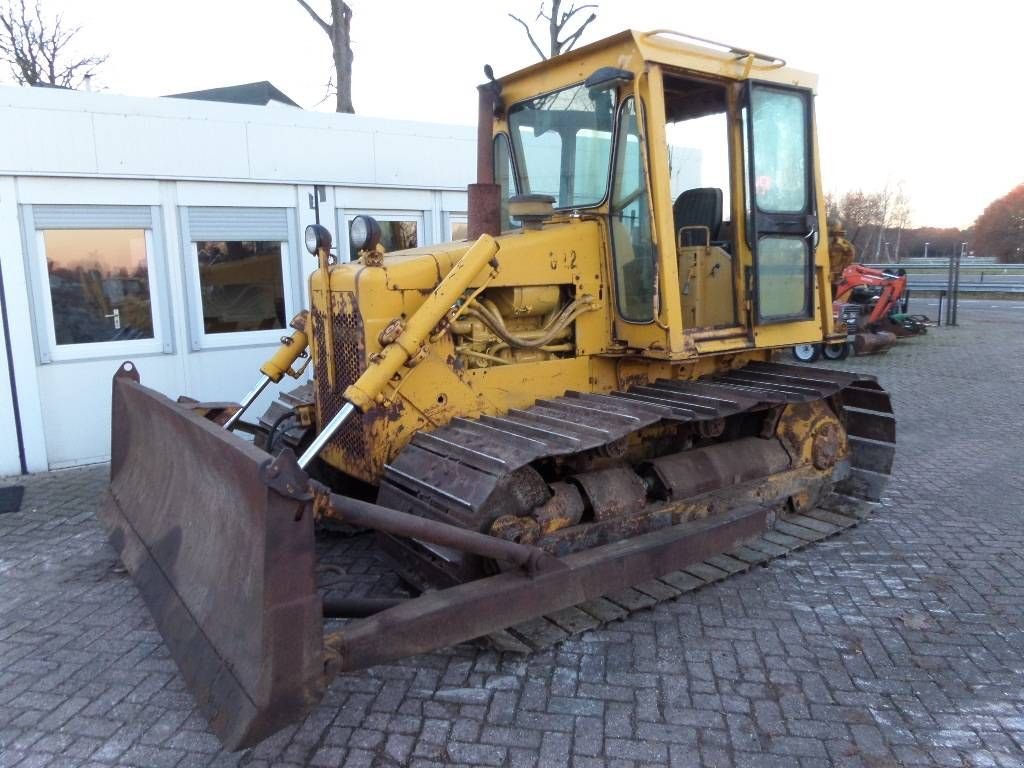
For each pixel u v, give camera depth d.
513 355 3.90
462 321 3.67
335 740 2.76
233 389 6.95
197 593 2.82
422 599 2.88
